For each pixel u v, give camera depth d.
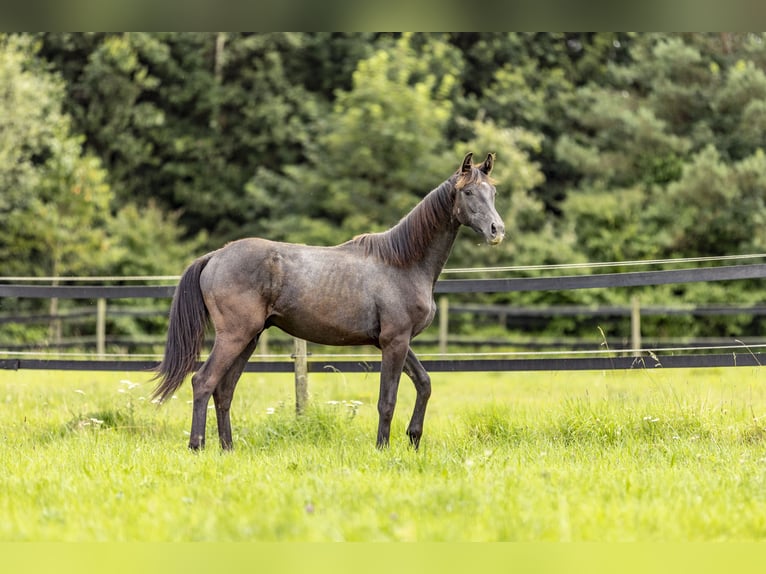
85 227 22.16
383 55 23.95
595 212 22.83
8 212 21.78
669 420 7.66
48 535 4.34
